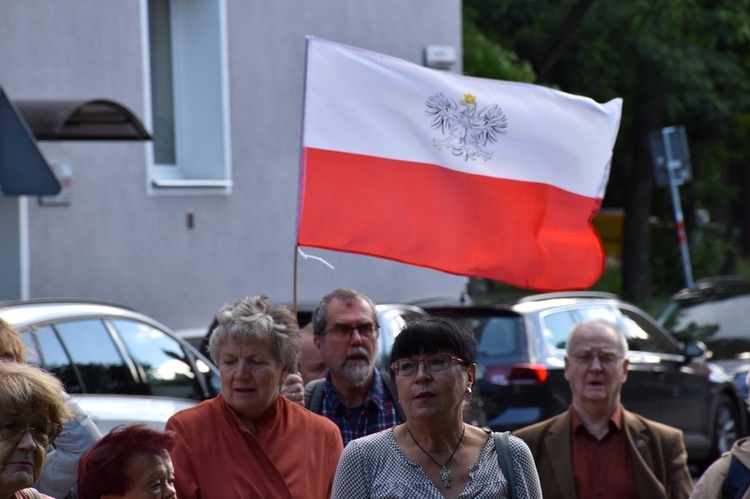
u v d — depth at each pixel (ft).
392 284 74.18
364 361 25.71
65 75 56.65
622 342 25.88
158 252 61.16
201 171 65.05
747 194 174.60
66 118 47.52
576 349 25.77
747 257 176.24
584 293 52.80
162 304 61.26
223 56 64.59
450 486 17.44
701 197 146.61
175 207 62.08
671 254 144.36
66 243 56.39
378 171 26.89
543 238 28.27
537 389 46.24
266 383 20.61
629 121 136.15
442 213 27.32
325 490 20.98
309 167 26.37
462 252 27.40
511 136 28.12
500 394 46.34
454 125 27.66
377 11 72.64
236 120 65.62
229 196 65.10
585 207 28.60
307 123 26.48
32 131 47.62
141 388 33.73
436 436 17.71
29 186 44.21
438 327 17.80
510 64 96.78
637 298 129.39
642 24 100.32
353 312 25.75
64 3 56.59
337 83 26.78
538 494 17.94
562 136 28.48
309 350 28.25
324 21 69.82
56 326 31.04
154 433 18.10
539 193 28.27
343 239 26.45
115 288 58.85
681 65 117.91
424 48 75.36
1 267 53.57
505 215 27.91
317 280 69.67
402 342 17.80
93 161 57.77
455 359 17.67
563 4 113.80
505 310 47.60
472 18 104.32
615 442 25.66
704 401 55.06
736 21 114.21
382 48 73.05
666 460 25.67
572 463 25.61
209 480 20.18
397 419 25.90
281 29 67.77
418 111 27.40
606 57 119.44
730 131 141.08
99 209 58.08
